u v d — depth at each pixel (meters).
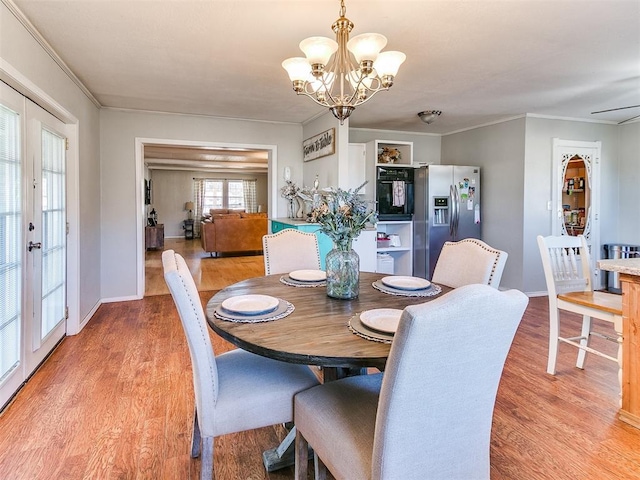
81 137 3.58
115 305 4.42
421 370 0.98
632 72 3.28
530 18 2.33
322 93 2.27
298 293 2.01
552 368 2.64
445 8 2.21
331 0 2.12
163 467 1.71
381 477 1.03
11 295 2.28
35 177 2.61
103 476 1.65
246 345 1.33
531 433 1.98
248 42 2.67
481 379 1.11
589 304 2.40
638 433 1.98
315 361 1.23
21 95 2.39
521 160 4.84
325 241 4.27
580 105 4.38
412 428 1.03
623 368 2.10
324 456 1.28
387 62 2.04
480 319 1.01
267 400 1.48
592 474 1.68
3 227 2.17
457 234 5.23
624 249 5.04
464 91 3.82
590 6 2.19
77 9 2.22
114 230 4.57
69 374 2.62
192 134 4.84
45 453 1.80
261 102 4.24
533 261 4.91
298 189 5.23
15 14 2.17
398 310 1.61
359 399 1.41
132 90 3.79
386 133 5.84
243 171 13.33
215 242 8.42
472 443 1.17
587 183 5.13
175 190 12.92
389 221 5.22
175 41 2.66
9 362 2.26
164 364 2.80
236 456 1.82
